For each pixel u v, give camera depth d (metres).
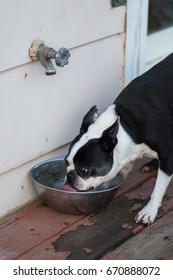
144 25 3.92
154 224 3.31
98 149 3.12
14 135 3.29
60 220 3.34
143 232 3.25
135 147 3.29
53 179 3.55
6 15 3.08
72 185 3.19
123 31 3.77
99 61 3.67
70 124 3.59
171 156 3.29
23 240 3.18
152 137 3.25
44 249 3.12
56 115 3.49
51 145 3.51
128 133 3.24
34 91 3.32
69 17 3.39
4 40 3.10
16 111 3.26
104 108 3.79
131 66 3.92
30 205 3.46
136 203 3.49
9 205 3.38
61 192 3.25
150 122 3.25
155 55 4.23
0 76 3.13
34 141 3.40
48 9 3.27
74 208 3.31
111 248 3.13
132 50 3.88
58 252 3.10
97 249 3.12
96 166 3.14
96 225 3.30
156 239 3.20
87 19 3.50
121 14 3.71
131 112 3.26
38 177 3.48
